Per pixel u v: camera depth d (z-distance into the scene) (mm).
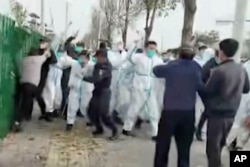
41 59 6836
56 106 8211
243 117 6141
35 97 7254
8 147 5848
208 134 4375
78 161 5387
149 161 5523
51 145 6074
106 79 6562
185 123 4430
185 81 4406
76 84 7137
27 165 5105
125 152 5926
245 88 4457
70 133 6891
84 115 7520
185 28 9312
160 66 4508
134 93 6824
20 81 6789
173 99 4406
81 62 7145
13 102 6785
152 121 6695
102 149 6023
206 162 5574
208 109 4371
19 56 6961
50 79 7801
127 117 6902
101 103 6570
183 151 4516
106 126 6672
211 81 4273
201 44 7949
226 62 4320
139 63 6773
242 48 7027
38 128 7180
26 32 7633
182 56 4523
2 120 6012
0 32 5512
